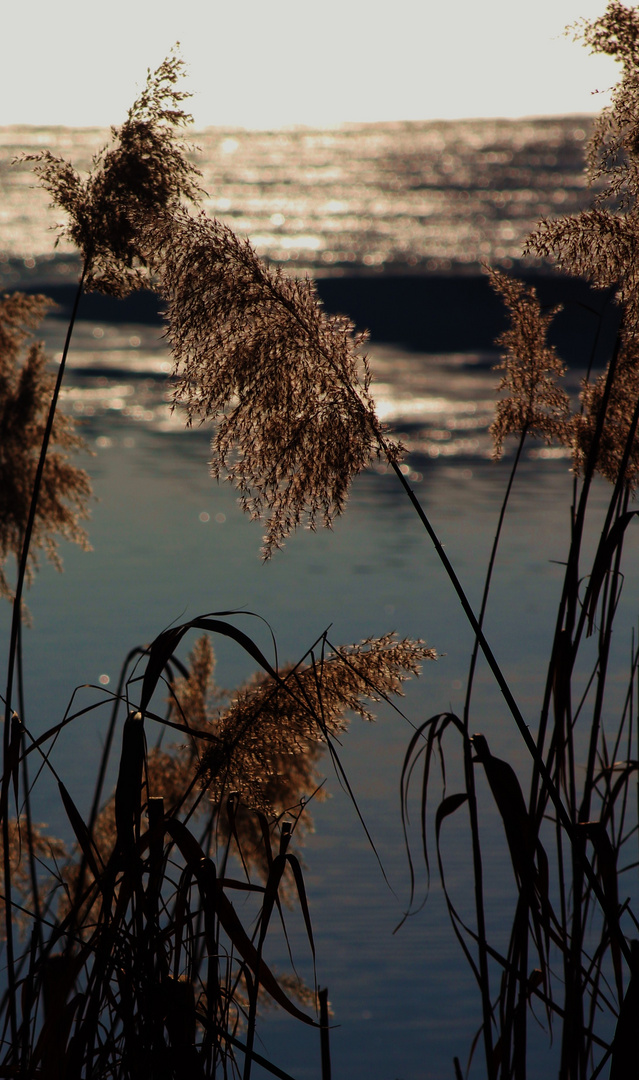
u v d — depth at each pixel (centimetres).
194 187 324
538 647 1376
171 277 320
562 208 13075
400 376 4391
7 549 607
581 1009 308
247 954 260
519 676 1266
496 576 1758
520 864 277
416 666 292
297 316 316
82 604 1575
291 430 311
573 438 367
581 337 4562
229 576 1761
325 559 1889
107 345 5222
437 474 2645
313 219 12575
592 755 325
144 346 5216
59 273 7806
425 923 773
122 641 1380
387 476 2641
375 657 291
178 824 252
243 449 319
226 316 317
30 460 596
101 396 3806
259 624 1476
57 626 1456
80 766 982
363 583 1723
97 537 2036
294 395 315
